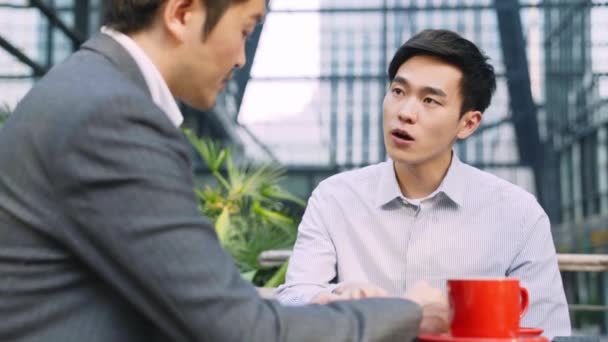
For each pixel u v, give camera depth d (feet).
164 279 2.58
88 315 2.68
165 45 3.03
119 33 3.05
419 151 5.01
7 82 21.01
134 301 2.64
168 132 2.74
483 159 55.21
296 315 2.75
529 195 5.51
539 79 51.80
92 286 2.70
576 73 50.44
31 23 23.21
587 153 50.70
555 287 5.23
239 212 11.49
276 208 12.31
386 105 5.08
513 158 55.06
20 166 2.68
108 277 2.63
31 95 2.81
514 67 52.01
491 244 5.31
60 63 2.98
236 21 3.04
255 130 54.65
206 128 46.75
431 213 5.35
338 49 54.54
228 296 2.63
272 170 12.44
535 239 5.34
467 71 4.99
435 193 5.31
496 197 5.41
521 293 3.55
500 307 3.18
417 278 5.30
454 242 5.31
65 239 2.63
